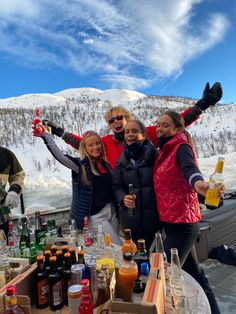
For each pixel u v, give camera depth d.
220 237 3.89
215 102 2.66
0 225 2.57
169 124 2.11
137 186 2.18
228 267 3.49
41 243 1.86
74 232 2.20
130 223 2.21
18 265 1.53
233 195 4.59
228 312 2.62
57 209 3.85
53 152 2.63
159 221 2.17
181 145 1.93
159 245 1.74
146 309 0.96
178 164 1.93
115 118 2.72
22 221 2.28
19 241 2.18
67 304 1.29
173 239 1.99
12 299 1.04
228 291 2.97
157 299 1.01
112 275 1.26
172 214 1.97
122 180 2.32
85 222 2.20
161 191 2.04
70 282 1.29
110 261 1.40
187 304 1.18
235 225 4.14
